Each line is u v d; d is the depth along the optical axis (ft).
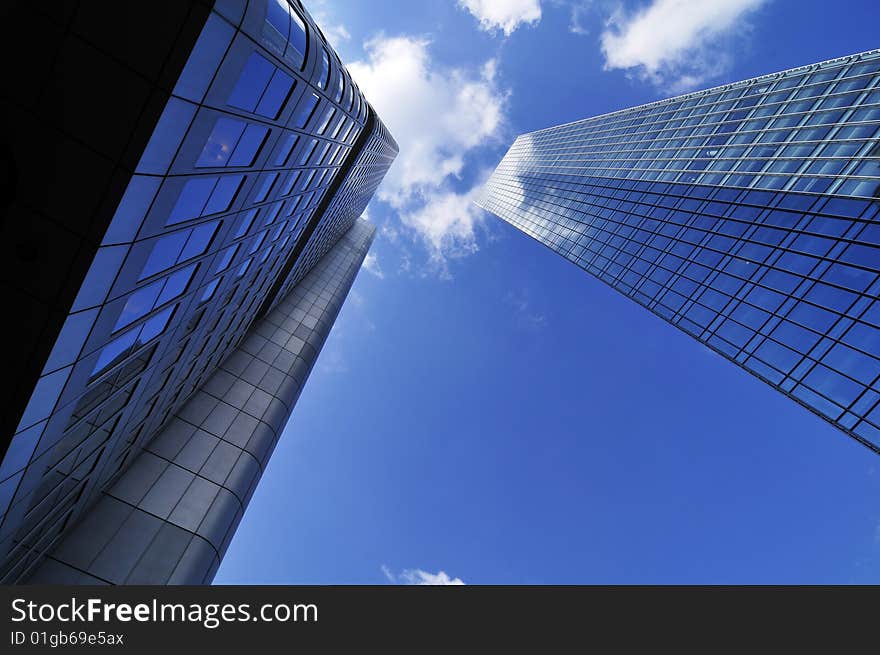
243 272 73.67
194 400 86.22
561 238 221.87
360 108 98.17
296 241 102.68
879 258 76.02
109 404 47.42
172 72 28.60
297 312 136.87
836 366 75.66
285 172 66.28
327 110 71.00
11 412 30.86
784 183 106.42
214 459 77.92
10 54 27.32
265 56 41.16
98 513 61.11
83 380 37.58
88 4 27.04
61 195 29.14
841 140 97.40
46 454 37.19
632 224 164.86
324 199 116.78
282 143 58.39
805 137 109.19
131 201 30.94
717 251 115.75
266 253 81.71
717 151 142.41
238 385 95.55
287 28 44.65
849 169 90.94
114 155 29.01
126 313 39.81
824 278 84.17
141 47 28.09
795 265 91.61
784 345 86.58
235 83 37.88
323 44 61.93
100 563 56.44
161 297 46.39
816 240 89.61
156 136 29.84
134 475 68.18
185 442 77.87
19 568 47.73
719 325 104.94
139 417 60.54
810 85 119.75
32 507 42.45
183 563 61.93
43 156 28.78
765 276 97.91
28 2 26.66
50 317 30.42
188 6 28.04
